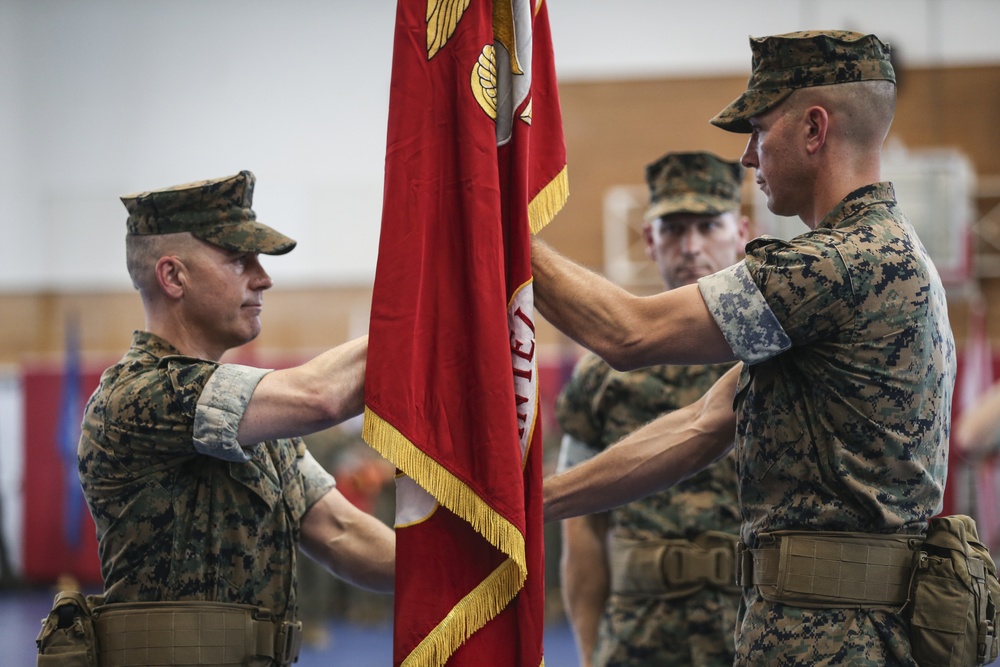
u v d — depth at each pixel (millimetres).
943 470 2734
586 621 4074
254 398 2846
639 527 3893
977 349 11492
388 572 3271
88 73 15703
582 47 14930
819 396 2645
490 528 2750
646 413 3965
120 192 15547
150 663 2852
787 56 2816
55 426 12641
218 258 3105
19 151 15625
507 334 2824
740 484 2803
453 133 2893
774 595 2635
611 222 14586
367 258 15219
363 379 2904
